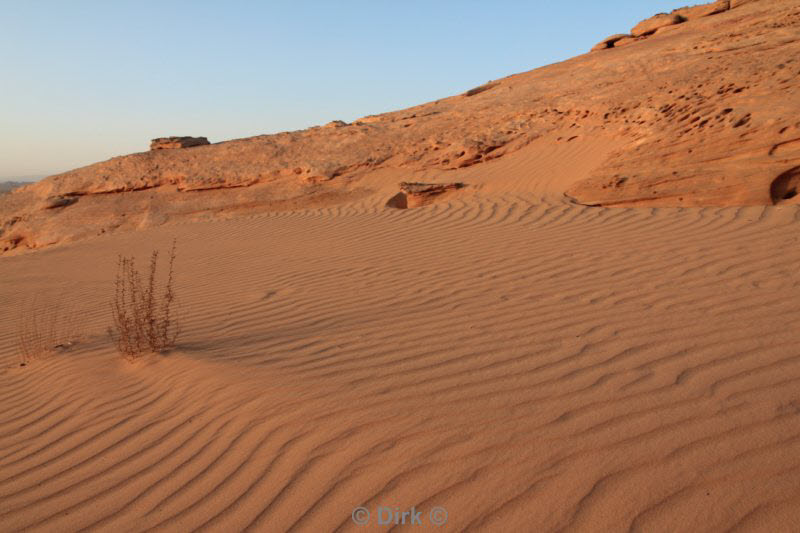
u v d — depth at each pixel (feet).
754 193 28.04
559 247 24.17
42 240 68.18
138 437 11.29
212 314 20.51
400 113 85.25
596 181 35.35
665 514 7.25
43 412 13.48
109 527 8.57
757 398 9.75
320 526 7.77
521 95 69.77
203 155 75.61
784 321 13.19
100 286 30.32
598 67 70.23
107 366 15.84
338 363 13.41
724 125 33.32
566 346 13.12
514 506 7.68
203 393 12.61
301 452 9.57
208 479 9.34
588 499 7.64
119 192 73.56
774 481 7.61
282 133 82.02
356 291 21.58
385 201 51.90
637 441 8.82
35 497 9.72
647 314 14.80
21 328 22.77
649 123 42.14
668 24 84.28
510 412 10.12
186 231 46.11
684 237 22.88
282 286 24.06
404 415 10.34
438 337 14.75
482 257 24.41
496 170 50.55
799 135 28.66
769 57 46.88
